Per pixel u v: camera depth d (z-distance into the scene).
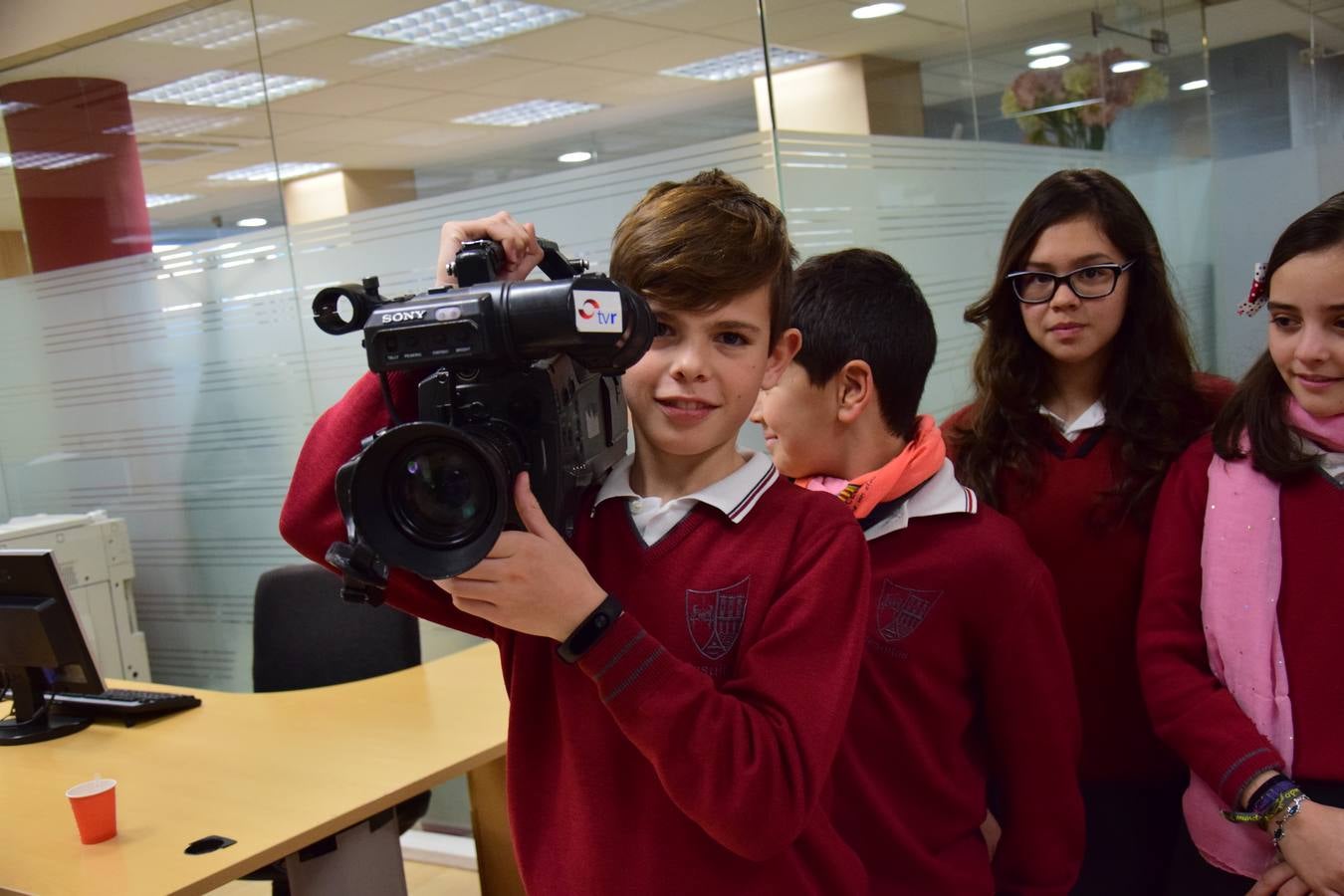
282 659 2.62
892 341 1.17
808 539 0.86
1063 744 1.17
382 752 1.99
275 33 3.14
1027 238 1.39
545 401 0.77
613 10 2.52
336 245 3.25
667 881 0.82
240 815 1.76
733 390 0.83
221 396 3.61
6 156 3.85
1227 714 1.19
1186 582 1.28
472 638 3.29
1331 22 2.56
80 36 3.53
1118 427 1.38
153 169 3.56
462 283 0.84
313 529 0.94
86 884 1.55
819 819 0.90
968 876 1.13
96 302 3.82
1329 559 1.17
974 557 1.14
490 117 2.84
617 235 0.89
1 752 2.17
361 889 1.87
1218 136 2.74
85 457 3.99
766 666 0.80
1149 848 1.41
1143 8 2.65
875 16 2.35
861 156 2.38
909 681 1.13
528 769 0.91
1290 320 1.18
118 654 3.80
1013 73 2.53
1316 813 1.10
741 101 2.43
